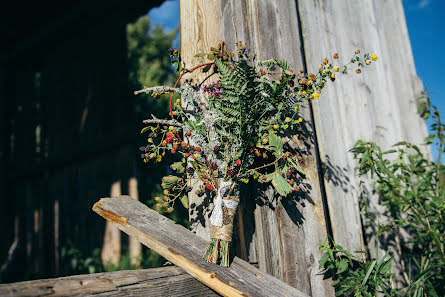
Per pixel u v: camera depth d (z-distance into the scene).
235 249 1.92
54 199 5.68
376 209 3.01
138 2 5.27
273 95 1.85
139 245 4.86
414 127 3.75
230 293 1.43
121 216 1.70
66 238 5.38
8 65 6.59
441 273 2.80
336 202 2.65
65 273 5.15
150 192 5.64
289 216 2.08
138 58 10.02
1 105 6.41
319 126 2.70
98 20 5.71
